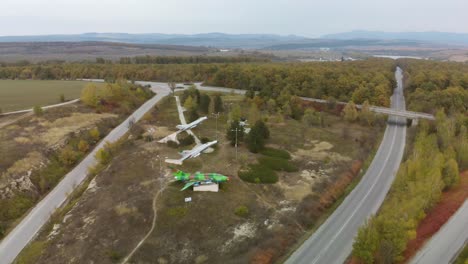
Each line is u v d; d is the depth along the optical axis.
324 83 156.25
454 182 70.62
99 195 67.75
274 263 51.88
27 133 94.94
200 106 127.94
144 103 143.50
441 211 63.31
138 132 105.44
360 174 84.06
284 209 65.12
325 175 80.25
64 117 110.88
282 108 133.00
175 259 50.38
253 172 79.00
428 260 50.50
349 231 59.84
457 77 156.38
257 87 163.12
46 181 76.75
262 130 98.88
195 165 81.81
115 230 56.47
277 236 56.88
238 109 115.44
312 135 109.12
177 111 129.75
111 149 90.00
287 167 83.00
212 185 69.38
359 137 108.44
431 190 61.72
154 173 76.75
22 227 61.69
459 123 104.81
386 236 48.56
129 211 61.38
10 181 71.25
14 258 53.47
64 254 51.91
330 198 70.94
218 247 53.16
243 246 53.56
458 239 55.22
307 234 59.16
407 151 97.06
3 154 79.75
